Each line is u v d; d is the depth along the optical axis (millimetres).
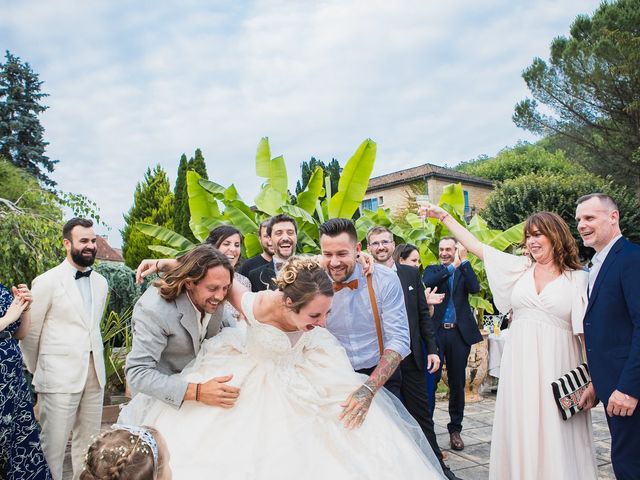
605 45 18594
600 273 2562
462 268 4691
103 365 3512
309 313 1827
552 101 21484
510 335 2830
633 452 2357
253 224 6699
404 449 1924
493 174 32781
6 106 25578
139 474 1162
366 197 27422
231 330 2166
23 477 2891
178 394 1792
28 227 5863
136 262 18359
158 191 19750
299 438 1738
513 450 2646
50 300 3295
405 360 3549
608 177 18484
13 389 2850
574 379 2590
